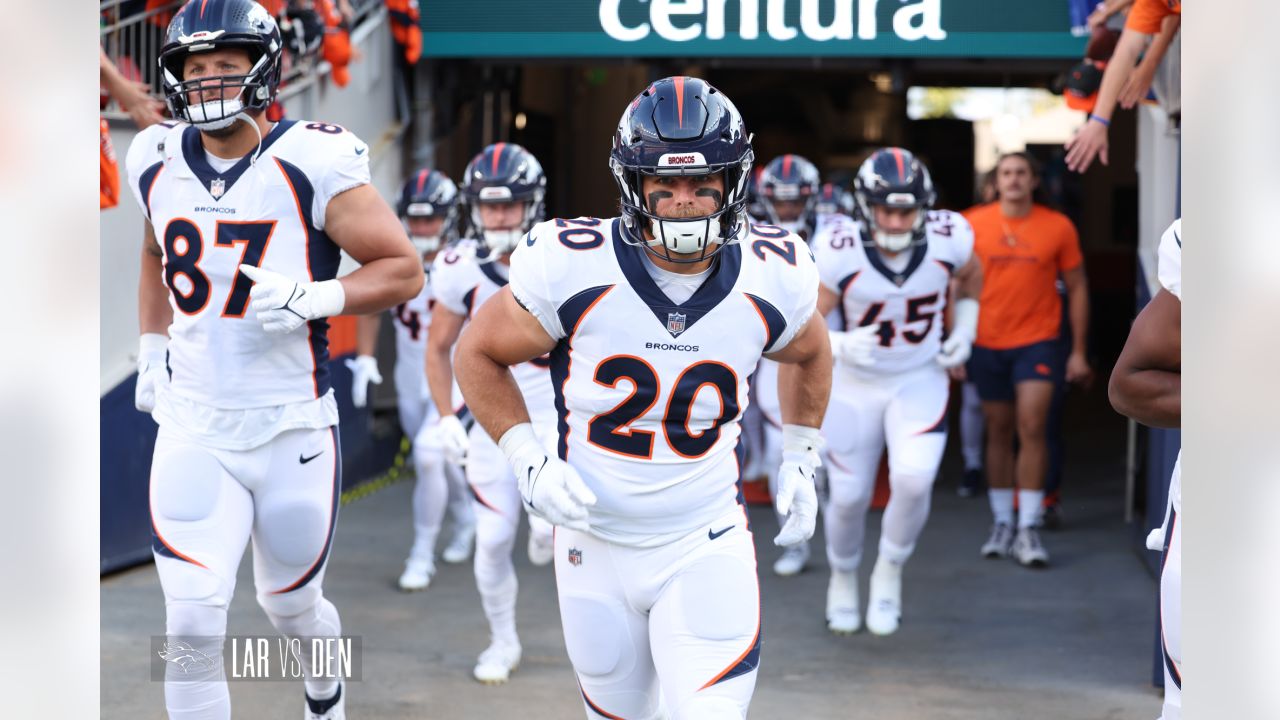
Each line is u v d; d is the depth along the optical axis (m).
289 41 10.21
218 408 4.70
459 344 4.08
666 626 3.90
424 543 8.73
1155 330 3.47
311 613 5.09
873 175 6.91
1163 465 8.42
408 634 7.51
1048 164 15.16
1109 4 8.64
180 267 4.70
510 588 6.66
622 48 13.14
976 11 12.75
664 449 3.89
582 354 3.88
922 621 7.88
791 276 3.91
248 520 4.79
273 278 4.50
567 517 3.82
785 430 4.39
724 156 3.58
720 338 3.84
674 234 3.62
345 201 4.71
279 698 6.27
